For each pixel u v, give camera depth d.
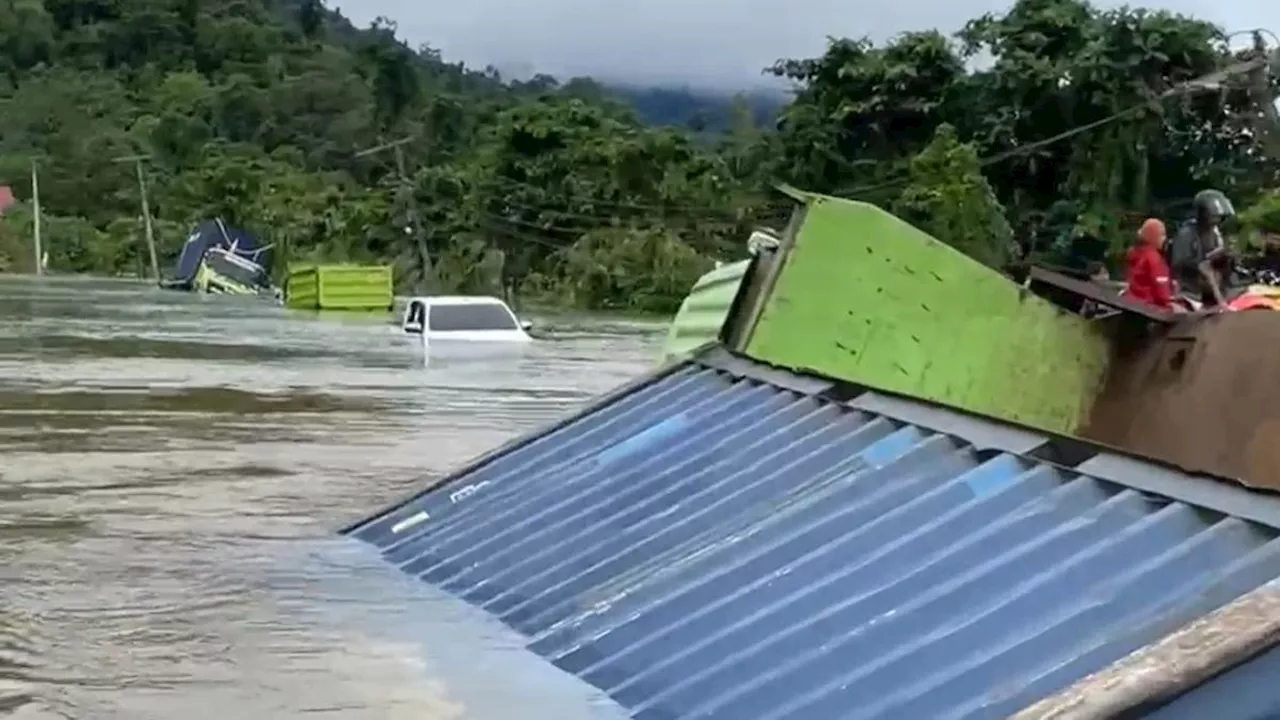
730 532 7.12
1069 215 31.88
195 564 8.71
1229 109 15.04
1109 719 3.54
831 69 41.47
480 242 59.66
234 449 14.36
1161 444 9.65
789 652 5.68
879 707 4.99
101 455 13.55
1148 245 10.85
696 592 6.61
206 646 6.96
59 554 8.98
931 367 10.12
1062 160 34.19
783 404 8.54
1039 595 5.27
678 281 53.75
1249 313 9.36
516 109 62.75
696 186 55.88
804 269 10.07
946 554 5.92
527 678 6.38
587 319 49.84
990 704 4.66
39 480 11.94
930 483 6.77
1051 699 3.71
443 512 9.24
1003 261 32.66
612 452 8.92
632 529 7.64
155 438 15.01
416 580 8.26
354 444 15.07
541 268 58.69
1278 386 9.04
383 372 25.39
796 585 6.26
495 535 8.45
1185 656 3.68
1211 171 26.89
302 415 17.83
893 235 10.16
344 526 9.78
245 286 65.25
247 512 10.60
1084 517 5.75
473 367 27.12
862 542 6.40
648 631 6.48
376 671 6.55
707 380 9.48
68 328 35.88
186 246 70.62
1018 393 10.12
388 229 66.00
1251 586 4.73
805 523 6.87
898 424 7.50
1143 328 10.04
